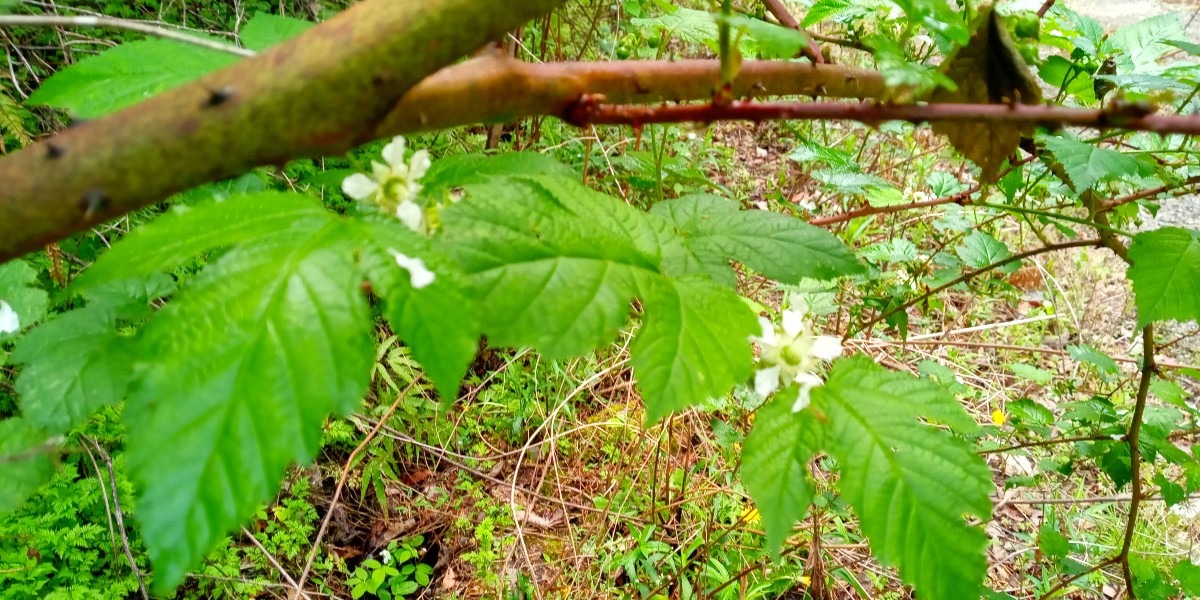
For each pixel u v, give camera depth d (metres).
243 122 0.15
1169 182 0.45
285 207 0.16
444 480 0.76
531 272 0.18
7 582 0.52
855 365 0.23
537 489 0.70
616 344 0.79
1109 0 1.76
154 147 0.15
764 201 1.02
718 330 0.19
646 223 0.22
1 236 0.14
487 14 0.16
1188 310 0.32
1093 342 0.96
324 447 0.74
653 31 0.60
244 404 0.13
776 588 0.65
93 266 0.16
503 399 0.79
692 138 1.08
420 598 0.69
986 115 0.19
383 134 0.18
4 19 0.19
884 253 0.65
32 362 0.20
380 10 0.15
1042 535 0.52
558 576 0.67
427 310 0.15
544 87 0.19
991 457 0.85
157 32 0.20
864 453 0.21
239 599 0.62
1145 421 0.56
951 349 0.93
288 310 0.14
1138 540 0.75
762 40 0.18
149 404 0.13
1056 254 1.07
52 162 0.14
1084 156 0.35
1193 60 0.77
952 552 0.20
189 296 0.14
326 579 0.68
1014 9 0.41
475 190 0.19
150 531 0.12
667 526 0.69
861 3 0.45
